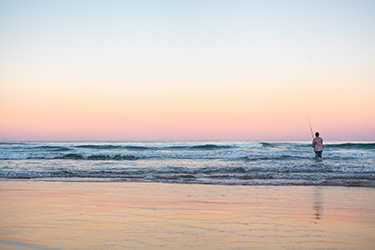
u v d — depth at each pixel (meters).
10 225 4.21
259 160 16.86
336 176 11.09
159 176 11.17
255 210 5.46
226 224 4.38
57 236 3.66
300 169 12.95
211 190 8.03
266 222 4.54
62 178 10.72
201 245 3.37
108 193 7.41
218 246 3.34
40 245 3.29
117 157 19.50
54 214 4.95
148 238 3.62
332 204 6.13
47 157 20.03
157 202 6.20
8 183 9.33
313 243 3.51
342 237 3.77
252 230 4.05
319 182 9.66
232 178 10.66
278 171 12.59
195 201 6.36
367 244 3.48
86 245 3.31
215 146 31.66
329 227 4.27
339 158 17.55
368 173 11.80
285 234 3.88
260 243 3.47
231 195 7.21
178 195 7.16
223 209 5.53
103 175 11.49
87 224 4.29
